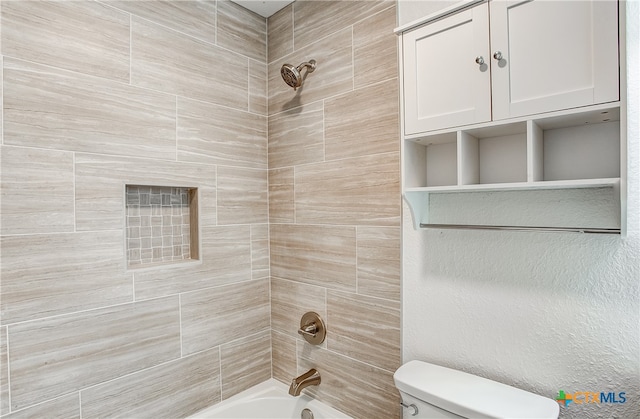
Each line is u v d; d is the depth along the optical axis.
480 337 1.22
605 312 1.00
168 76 1.57
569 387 1.05
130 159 1.44
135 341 1.45
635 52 0.94
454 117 1.11
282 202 1.90
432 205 1.34
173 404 1.57
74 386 1.29
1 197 1.15
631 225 0.95
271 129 1.96
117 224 1.40
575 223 1.04
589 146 1.00
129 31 1.45
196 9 1.68
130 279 1.44
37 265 1.22
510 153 1.15
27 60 1.20
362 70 1.54
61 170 1.27
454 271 1.28
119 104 1.42
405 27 1.21
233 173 1.81
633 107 0.94
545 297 1.09
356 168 1.56
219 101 1.76
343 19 1.61
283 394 1.82
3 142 1.15
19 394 1.18
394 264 1.44
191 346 1.63
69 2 1.30
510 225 1.16
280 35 1.91
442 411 1.10
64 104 1.28
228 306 1.78
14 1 1.18
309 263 1.77
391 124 1.44
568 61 0.91
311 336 1.73
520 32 0.98
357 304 1.57
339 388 1.64
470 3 1.06
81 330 1.31
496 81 1.02
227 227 1.78
